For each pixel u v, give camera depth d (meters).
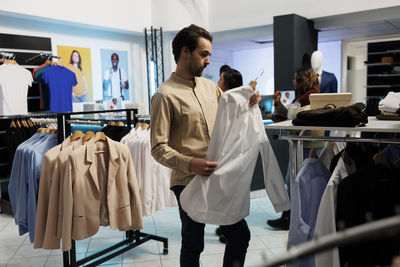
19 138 4.05
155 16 7.73
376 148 1.78
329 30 6.97
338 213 1.56
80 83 7.09
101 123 2.45
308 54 6.44
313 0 6.39
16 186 2.87
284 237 3.10
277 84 6.11
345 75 8.49
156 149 1.67
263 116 4.27
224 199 1.67
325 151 2.02
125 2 7.29
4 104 5.33
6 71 5.34
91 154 2.24
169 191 3.33
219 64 10.12
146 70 8.41
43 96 6.03
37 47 6.27
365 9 5.89
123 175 2.37
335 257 1.51
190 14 7.56
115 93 7.80
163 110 1.70
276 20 6.01
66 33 6.81
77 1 6.46
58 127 2.53
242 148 1.70
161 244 3.05
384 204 1.47
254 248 2.87
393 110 1.88
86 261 2.50
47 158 2.25
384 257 1.48
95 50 7.37
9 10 5.52
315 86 3.17
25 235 3.42
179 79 1.78
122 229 2.39
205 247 2.92
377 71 8.02
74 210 2.18
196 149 1.74
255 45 9.13
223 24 7.52
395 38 7.90
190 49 1.69
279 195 1.85
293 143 1.86
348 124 1.55
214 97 1.88
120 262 2.71
